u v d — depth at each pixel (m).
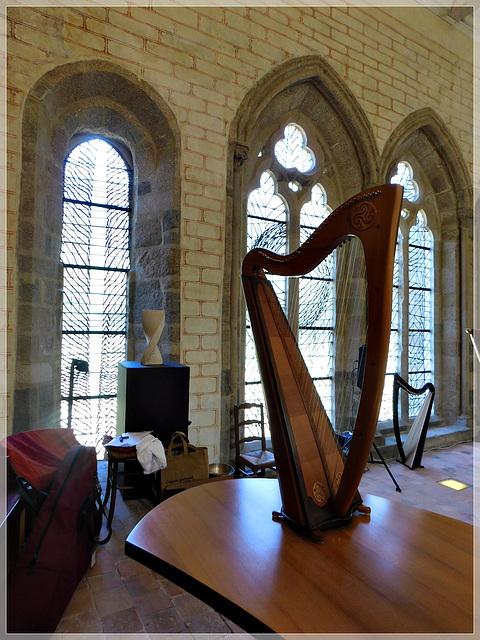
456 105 5.57
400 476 3.90
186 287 3.38
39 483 1.66
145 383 2.66
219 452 3.52
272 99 4.01
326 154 4.76
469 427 5.44
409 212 5.51
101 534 2.28
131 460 2.33
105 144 3.64
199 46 3.47
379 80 4.73
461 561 0.87
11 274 2.62
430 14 5.32
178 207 3.34
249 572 0.83
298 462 1.07
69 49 2.91
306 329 4.50
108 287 3.61
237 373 3.92
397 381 4.33
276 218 4.43
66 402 3.36
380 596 0.75
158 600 1.80
